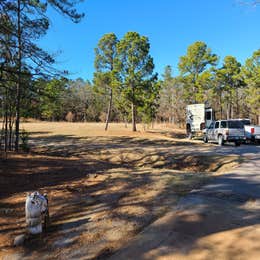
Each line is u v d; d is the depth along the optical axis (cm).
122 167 979
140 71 2358
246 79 3052
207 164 1134
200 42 3228
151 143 1895
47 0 901
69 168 911
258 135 1934
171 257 317
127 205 511
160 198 551
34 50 817
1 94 1191
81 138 2139
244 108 4000
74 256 328
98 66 2634
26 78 884
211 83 3294
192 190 611
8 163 956
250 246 341
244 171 847
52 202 545
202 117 2383
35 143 1856
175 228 399
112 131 2659
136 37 2322
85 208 505
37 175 794
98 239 371
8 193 610
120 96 2541
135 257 319
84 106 6325
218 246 342
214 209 481
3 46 802
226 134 1739
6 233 401
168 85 4716
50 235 390
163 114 4953
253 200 534
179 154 1334
